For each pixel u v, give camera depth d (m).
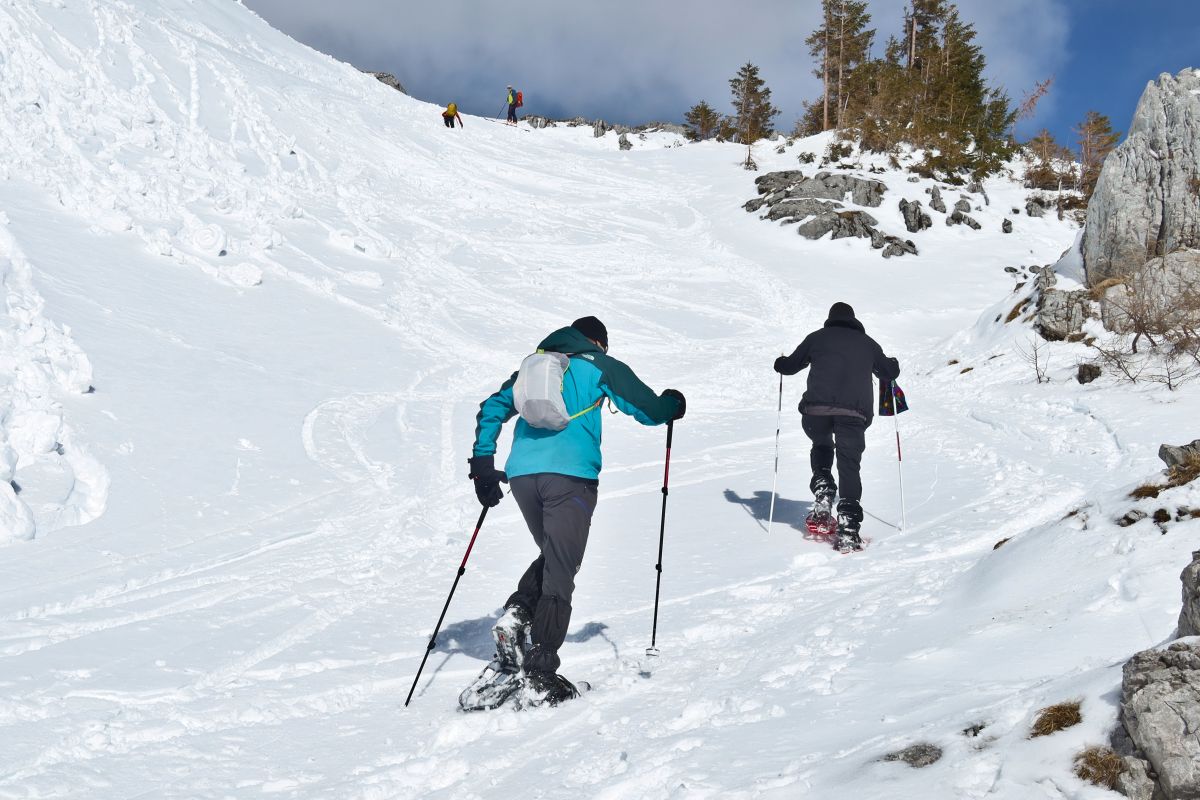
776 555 6.32
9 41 22.55
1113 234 12.65
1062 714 2.36
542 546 4.15
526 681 3.86
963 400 12.20
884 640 3.81
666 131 50.59
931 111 40.94
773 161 39.00
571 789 2.88
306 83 34.72
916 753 2.47
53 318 11.06
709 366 17.30
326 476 9.16
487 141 38.00
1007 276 26.30
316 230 20.83
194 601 5.68
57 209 15.36
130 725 3.71
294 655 4.66
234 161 22.77
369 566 6.58
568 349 4.17
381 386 13.04
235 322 13.79
